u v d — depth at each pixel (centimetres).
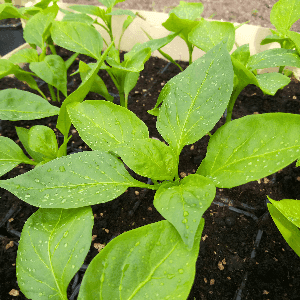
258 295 18
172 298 11
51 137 19
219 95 17
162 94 19
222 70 17
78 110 17
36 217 15
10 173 26
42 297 13
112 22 38
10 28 47
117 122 17
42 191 14
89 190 15
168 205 13
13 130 30
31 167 26
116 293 12
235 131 16
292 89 33
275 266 19
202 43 23
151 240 13
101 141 17
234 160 15
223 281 19
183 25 25
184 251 12
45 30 27
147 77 37
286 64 21
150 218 22
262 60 22
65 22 23
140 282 12
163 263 12
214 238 21
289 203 15
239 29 32
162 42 25
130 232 13
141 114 31
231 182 15
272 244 20
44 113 21
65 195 14
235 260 20
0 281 19
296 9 25
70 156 16
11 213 23
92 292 12
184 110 17
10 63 25
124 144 16
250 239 21
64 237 14
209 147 16
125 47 40
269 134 15
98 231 22
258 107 31
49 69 26
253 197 23
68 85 37
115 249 13
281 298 18
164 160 16
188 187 15
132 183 16
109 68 24
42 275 13
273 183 24
